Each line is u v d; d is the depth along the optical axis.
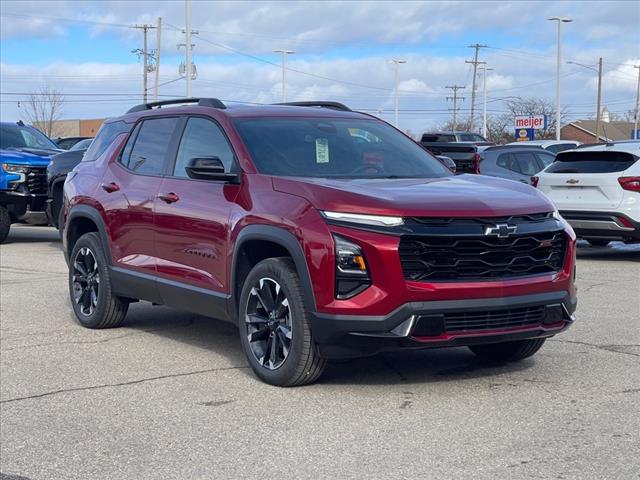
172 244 6.92
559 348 7.02
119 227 7.61
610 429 4.97
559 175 13.23
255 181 6.19
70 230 8.42
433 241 5.39
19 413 5.62
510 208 5.64
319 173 6.36
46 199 14.69
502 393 5.75
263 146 6.51
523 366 6.46
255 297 6.05
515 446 4.73
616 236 12.77
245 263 6.25
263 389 5.97
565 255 5.87
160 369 6.63
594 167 12.99
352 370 6.41
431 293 5.33
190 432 5.15
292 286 5.69
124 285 7.59
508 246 5.56
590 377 6.11
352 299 5.40
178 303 7.01
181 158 7.11
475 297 5.42
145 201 7.25
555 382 6.00
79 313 8.26
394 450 4.72
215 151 6.76
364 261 5.37
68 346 7.46
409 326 5.32
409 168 6.78
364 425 5.16
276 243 5.82
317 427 5.14
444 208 5.46
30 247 15.34
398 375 6.26
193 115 7.16
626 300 9.35
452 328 5.45
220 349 7.28
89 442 5.05
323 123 7.05
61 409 5.69
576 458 4.53
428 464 4.50
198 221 6.59
